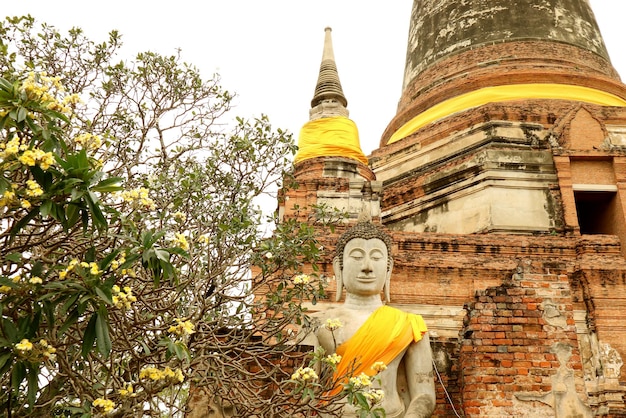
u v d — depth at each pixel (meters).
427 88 20.89
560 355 9.74
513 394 9.43
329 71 19.59
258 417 7.62
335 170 16.69
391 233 14.70
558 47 20.39
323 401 7.61
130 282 7.93
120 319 7.09
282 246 8.84
